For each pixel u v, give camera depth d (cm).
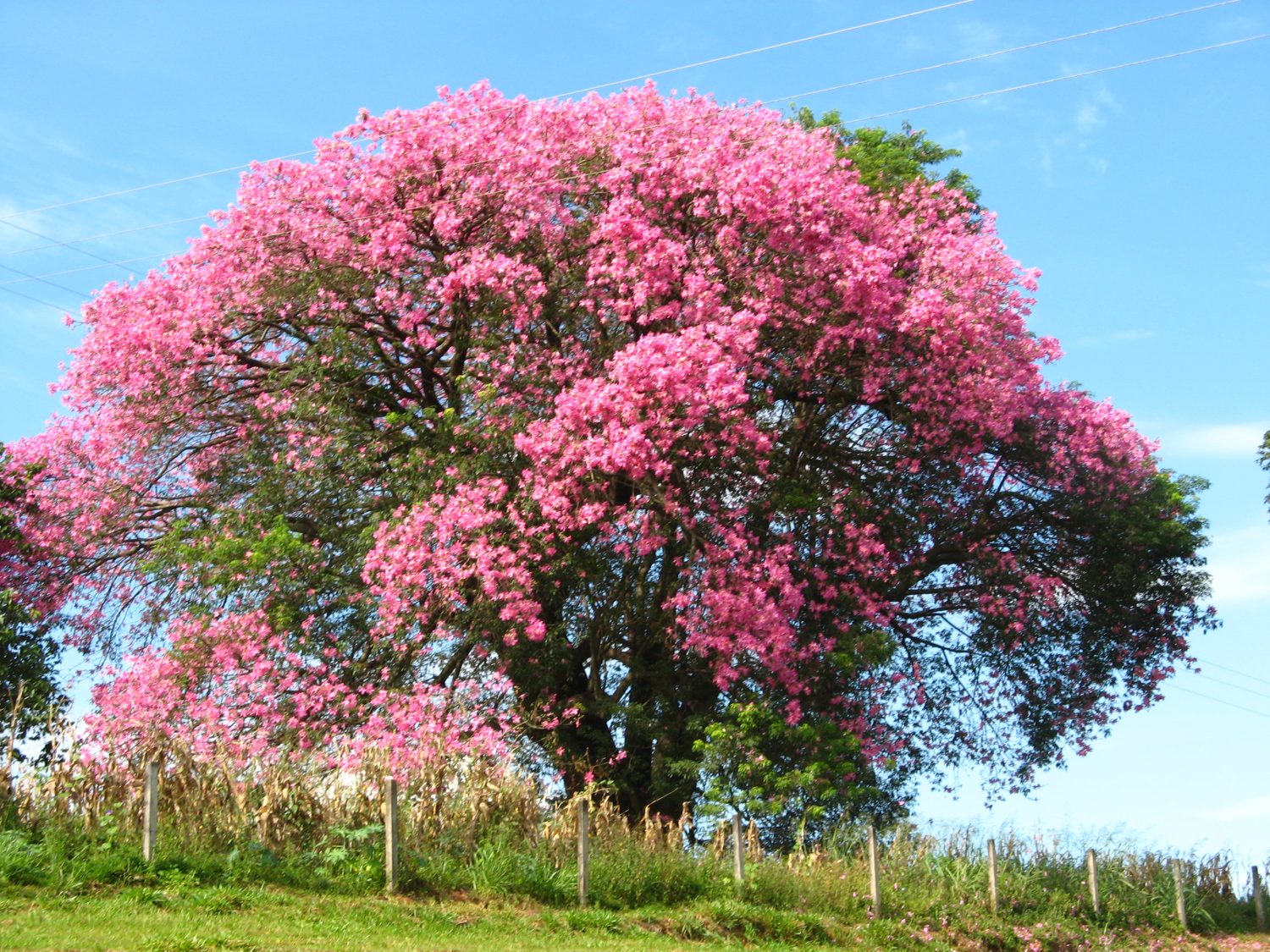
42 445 2252
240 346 2220
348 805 1391
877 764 2025
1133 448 2373
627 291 2069
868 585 2180
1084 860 1950
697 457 1980
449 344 2183
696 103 2236
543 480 1916
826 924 1529
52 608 2191
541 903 1376
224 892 1180
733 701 2016
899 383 2194
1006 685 2445
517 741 1938
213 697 1827
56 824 1223
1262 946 1805
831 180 2153
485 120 2162
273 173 2197
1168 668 2445
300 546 1912
